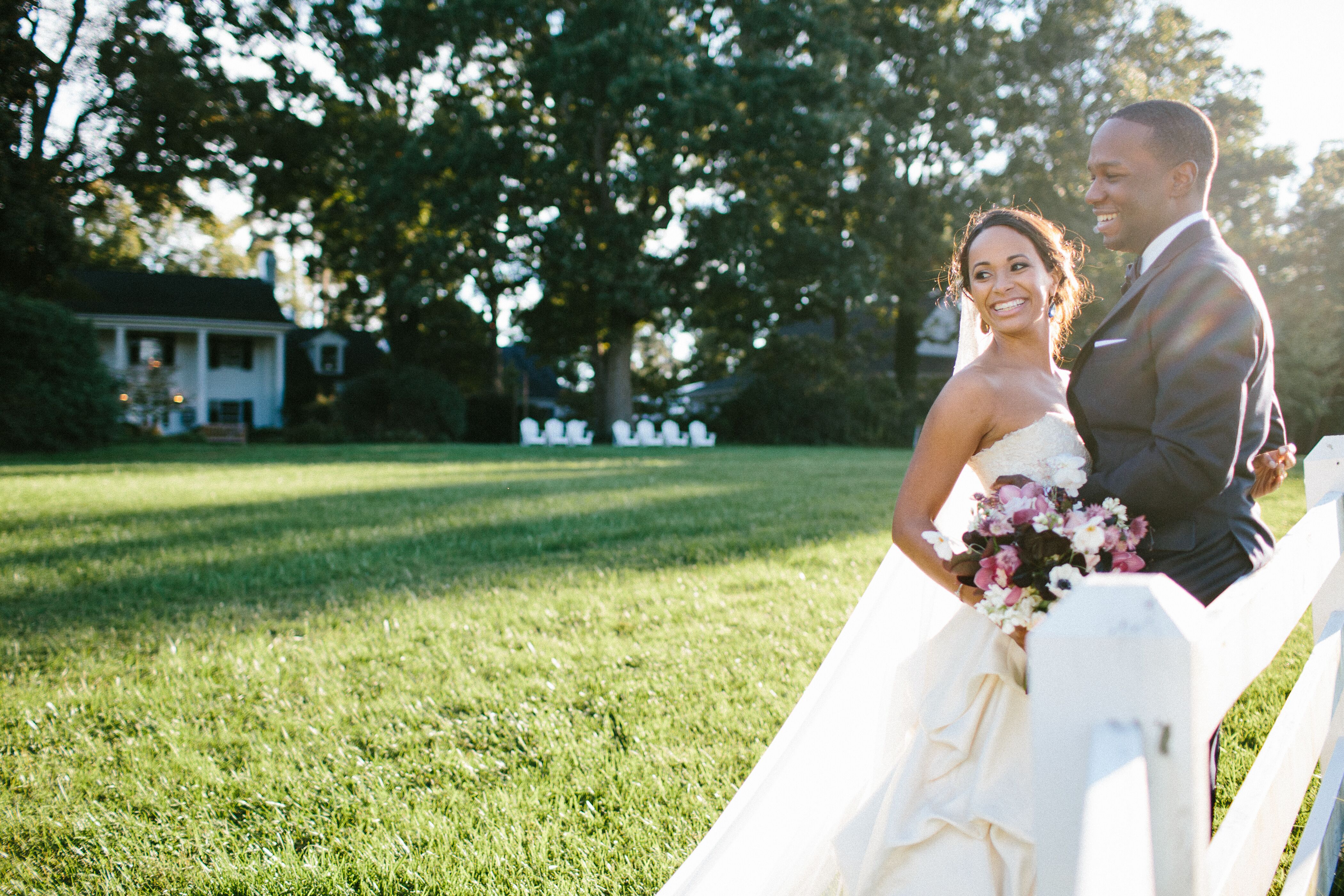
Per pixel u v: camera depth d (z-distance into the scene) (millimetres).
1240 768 3070
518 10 28375
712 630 4797
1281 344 24172
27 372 21531
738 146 28156
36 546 7625
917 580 2148
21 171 26625
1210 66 33406
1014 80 32031
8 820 2865
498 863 2572
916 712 1951
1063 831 973
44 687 4098
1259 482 2057
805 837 2061
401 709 3750
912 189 33531
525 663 4309
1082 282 2213
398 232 31141
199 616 5332
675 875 1992
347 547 7559
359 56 32031
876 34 33188
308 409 35188
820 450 27297
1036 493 1734
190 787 3090
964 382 1903
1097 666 957
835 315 37406
